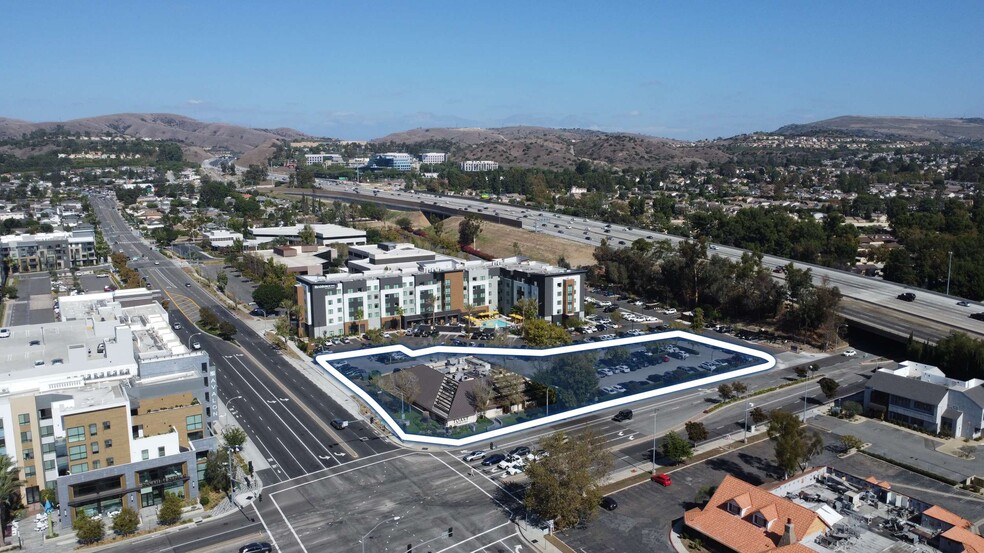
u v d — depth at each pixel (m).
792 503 99.25
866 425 145.12
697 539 100.62
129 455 112.25
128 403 111.94
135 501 110.50
